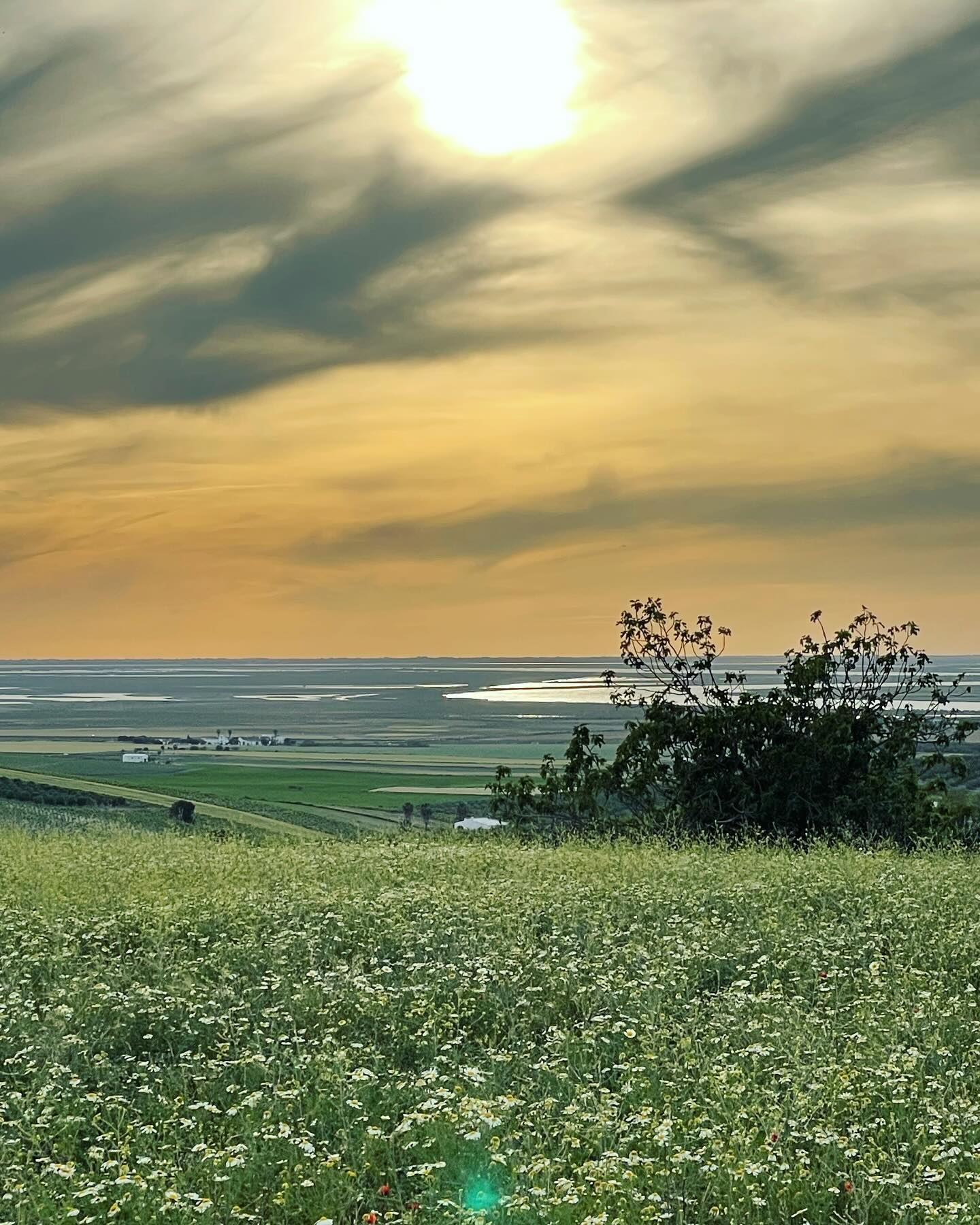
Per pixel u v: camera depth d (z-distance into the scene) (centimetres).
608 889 1833
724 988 1366
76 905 1697
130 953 1448
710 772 3158
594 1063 1110
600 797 3278
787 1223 812
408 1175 885
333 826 8125
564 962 1393
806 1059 1085
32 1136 930
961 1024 1182
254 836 3006
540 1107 987
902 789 3109
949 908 1708
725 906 1756
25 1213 805
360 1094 1003
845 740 3089
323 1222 782
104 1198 814
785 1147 900
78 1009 1223
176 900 1697
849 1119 958
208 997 1273
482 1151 902
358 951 1475
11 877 1989
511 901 1694
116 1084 1084
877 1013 1212
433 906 1672
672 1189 849
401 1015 1235
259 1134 932
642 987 1288
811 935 1527
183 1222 805
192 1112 1017
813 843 2733
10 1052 1130
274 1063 1085
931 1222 787
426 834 3041
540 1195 801
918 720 3141
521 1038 1197
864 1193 834
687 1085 1026
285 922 1584
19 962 1374
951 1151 856
